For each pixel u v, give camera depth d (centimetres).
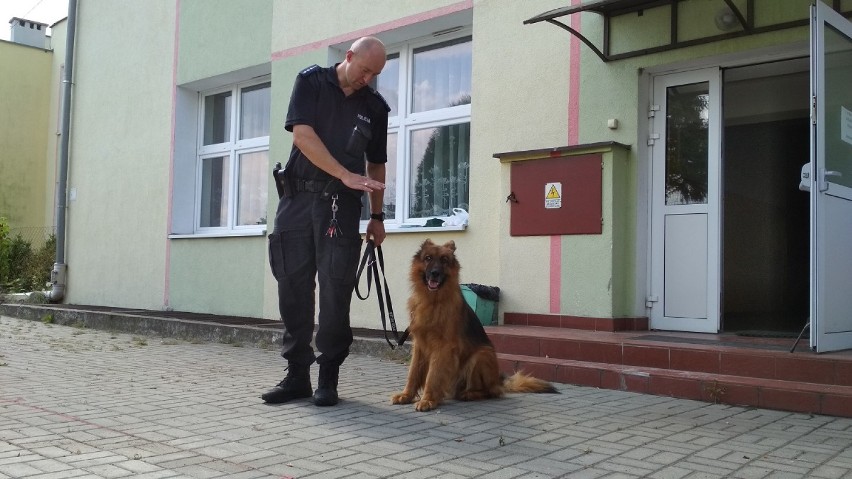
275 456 338
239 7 1045
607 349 574
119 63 1259
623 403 484
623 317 662
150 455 335
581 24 699
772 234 1077
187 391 516
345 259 467
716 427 411
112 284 1240
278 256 476
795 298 1067
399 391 528
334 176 450
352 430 396
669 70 669
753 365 503
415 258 489
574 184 677
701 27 629
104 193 1271
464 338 483
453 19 819
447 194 848
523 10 744
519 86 742
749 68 657
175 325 915
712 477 308
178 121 1142
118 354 728
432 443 366
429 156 870
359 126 482
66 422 407
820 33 511
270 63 1001
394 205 898
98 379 566
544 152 693
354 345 734
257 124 1086
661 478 306
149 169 1184
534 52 733
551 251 689
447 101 860
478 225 766
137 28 1223
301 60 957
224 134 1136
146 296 1169
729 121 1018
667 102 675
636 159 664
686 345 547
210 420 418
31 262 1627
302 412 445
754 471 318
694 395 498
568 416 439
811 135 507
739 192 1080
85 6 1348
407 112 891
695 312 652
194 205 1155
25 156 1986
